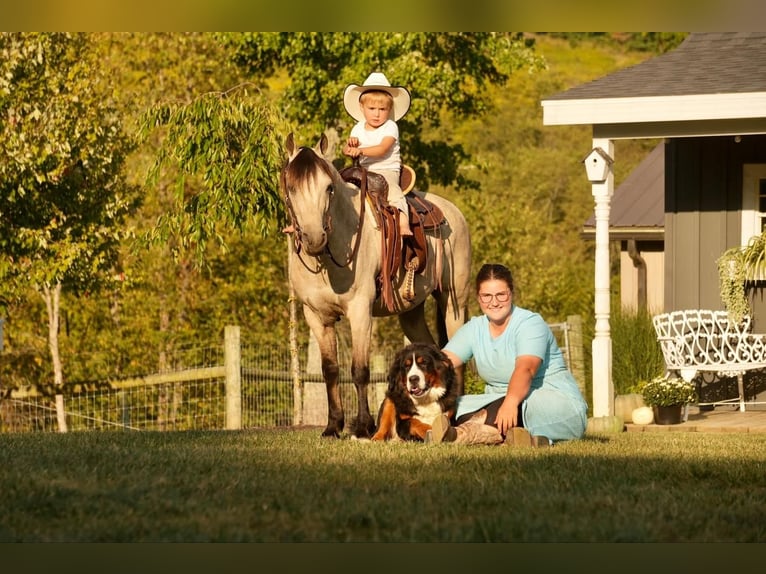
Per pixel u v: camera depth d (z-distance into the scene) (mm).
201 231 14211
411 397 8508
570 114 12641
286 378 17688
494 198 33312
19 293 19594
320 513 5402
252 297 27875
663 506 5711
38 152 18531
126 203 20531
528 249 31812
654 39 57156
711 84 12492
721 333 14375
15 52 18281
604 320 12586
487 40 22438
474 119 24125
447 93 21953
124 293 26359
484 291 8320
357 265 9016
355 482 6254
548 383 8602
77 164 19844
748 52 13766
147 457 7152
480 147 44375
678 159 14812
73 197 19891
